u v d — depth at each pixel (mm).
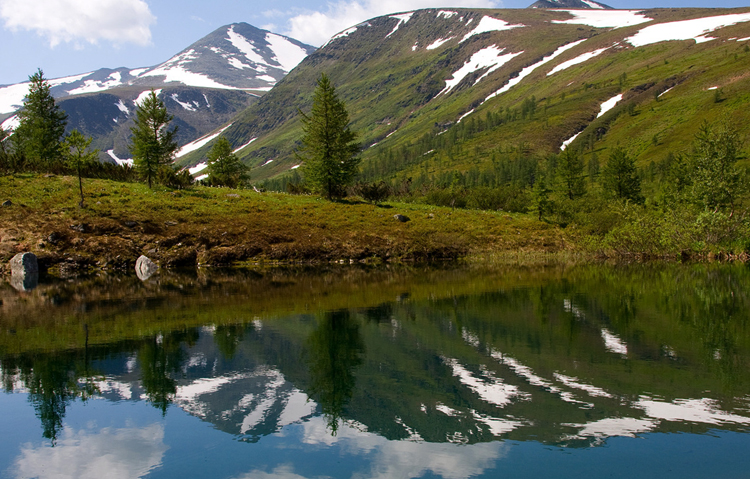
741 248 33812
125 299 20703
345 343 12586
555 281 24391
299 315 16625
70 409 8641
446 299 19359
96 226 35219
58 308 18672
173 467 6500
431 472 6133
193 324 15367
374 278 27734
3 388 9719
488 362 10578
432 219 47156
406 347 12023
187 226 38219
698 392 8547
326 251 38844
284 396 8977
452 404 8320
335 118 52281
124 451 7020
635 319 14750
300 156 54688
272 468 6430
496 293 20656
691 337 12367
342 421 7805
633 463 6207
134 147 47344
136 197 41344
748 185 37531
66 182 41938
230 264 36094
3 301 20562
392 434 7281
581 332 13133
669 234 36375
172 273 31250
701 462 6184
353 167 54062
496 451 6633
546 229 46656
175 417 8180
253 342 12914
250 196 48719
